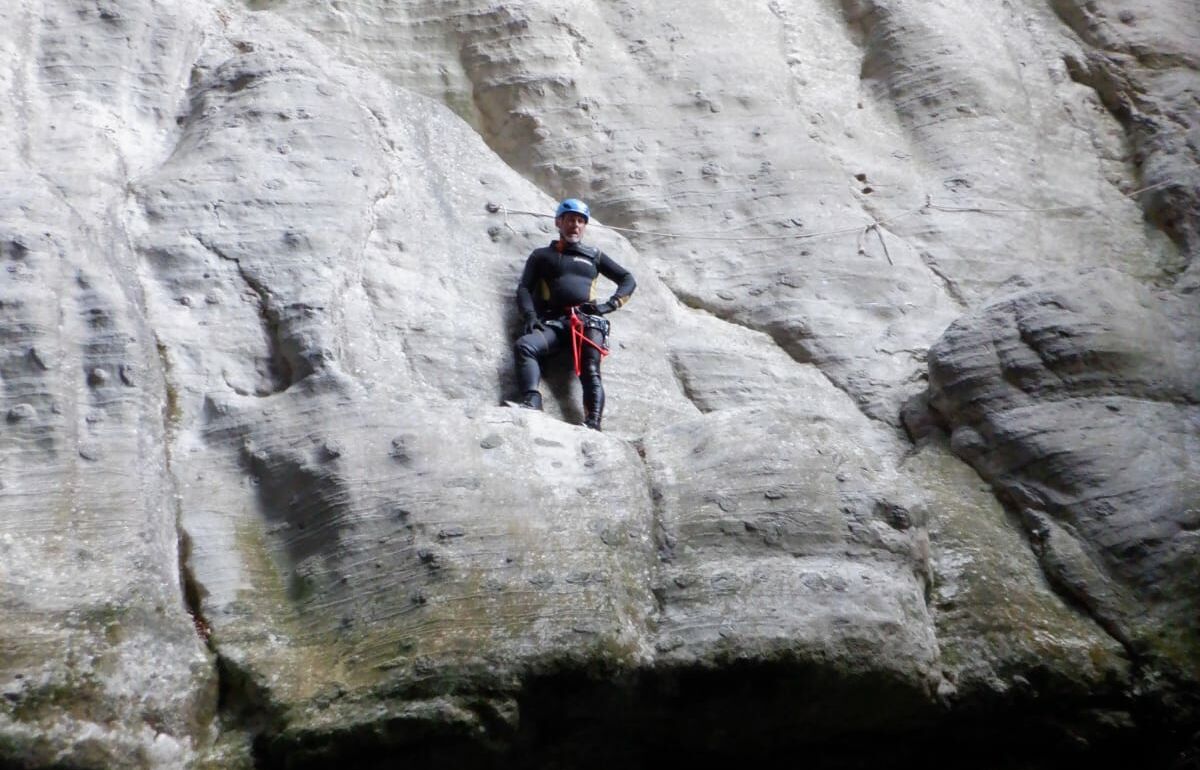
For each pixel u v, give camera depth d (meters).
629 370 15.67
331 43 18.69
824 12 21.23
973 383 14.57
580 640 11.19
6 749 10.03
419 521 12.16
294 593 12.05
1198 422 14.02
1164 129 19.88
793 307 16.81
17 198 14.07
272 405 13.59
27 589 11.07
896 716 11.88
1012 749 12.38
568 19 19.52
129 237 14.81
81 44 16.73
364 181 16.19
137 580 11.49
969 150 19.17
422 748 10.91
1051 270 16.16
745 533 12.35
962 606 12.55
